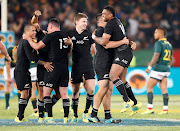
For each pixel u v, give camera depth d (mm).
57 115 29625
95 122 24016
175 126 22062
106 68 23703
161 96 51125
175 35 68000
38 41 24719
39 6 71438
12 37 44094
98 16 24891
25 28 24344
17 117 24688
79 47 24688
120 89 23859
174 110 34656
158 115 30047
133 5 72750
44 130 19875
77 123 23578
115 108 36125
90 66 25000
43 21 69000
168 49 32188
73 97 25047
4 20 47938
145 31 69250
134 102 25547
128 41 23812
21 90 24078
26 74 24062
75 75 24906
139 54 55031
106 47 23531
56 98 26516
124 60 23453
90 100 25203
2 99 45750
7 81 34656
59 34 23188
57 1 72688
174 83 54938
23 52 23828
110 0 73312
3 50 26453
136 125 22531
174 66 56781
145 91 53969
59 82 23641
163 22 70375
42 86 24219
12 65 34094
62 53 23344
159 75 31484
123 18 70188
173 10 72562
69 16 70188
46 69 23250
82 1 73125
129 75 54000
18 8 70438
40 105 24375
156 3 73188
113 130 20000
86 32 24938
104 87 23719
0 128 20656
